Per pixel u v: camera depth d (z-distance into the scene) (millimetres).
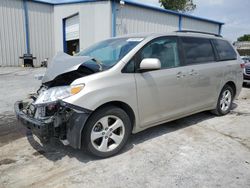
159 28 17969
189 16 19750
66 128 3240
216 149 3879
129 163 3412
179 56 4395
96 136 3418
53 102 3199
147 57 3879
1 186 2869
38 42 20062
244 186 2896
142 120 3883
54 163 3406
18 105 3807
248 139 4312
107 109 3439
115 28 15320
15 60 19031
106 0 14961
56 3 19859
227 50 5652
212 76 5000
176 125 4961
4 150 3789
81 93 3189
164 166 3340
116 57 3838
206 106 5086
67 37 19844
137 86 3689
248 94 8578
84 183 2938
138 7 16297
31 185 2896
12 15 18359
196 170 3242
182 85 4352
